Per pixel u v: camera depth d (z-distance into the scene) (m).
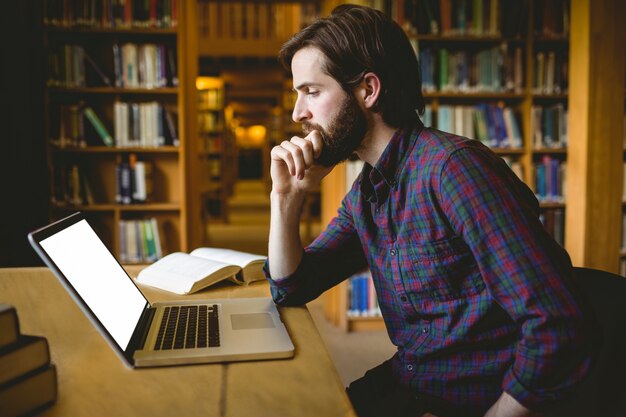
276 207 1.22
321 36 1.09
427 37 3.72
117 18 3.70
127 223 3.87
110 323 0.92
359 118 1.11
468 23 3.75
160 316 1.12
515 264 0.90
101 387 0.81
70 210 3.84
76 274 0.93
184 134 3.83
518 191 0.98
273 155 1.18
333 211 3.74
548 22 3.83
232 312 1.15
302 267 1.23
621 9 3.48
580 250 3.62
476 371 1.04
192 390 0.81
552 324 0.86
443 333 1.07
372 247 1.17
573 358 0.86
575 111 3.63
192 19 3.96
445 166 1.00
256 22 8.86
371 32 1.08
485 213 0.94
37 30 3.64
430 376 1.09
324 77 1.09
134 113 3.81
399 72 1.11
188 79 3.91
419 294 1.08
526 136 3.93
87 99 3.91
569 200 3.74
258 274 1.45
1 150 3.60
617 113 3.54
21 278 1.41
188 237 3.96
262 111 18.00
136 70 3.76
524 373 0.88
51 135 3.73
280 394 0.80
